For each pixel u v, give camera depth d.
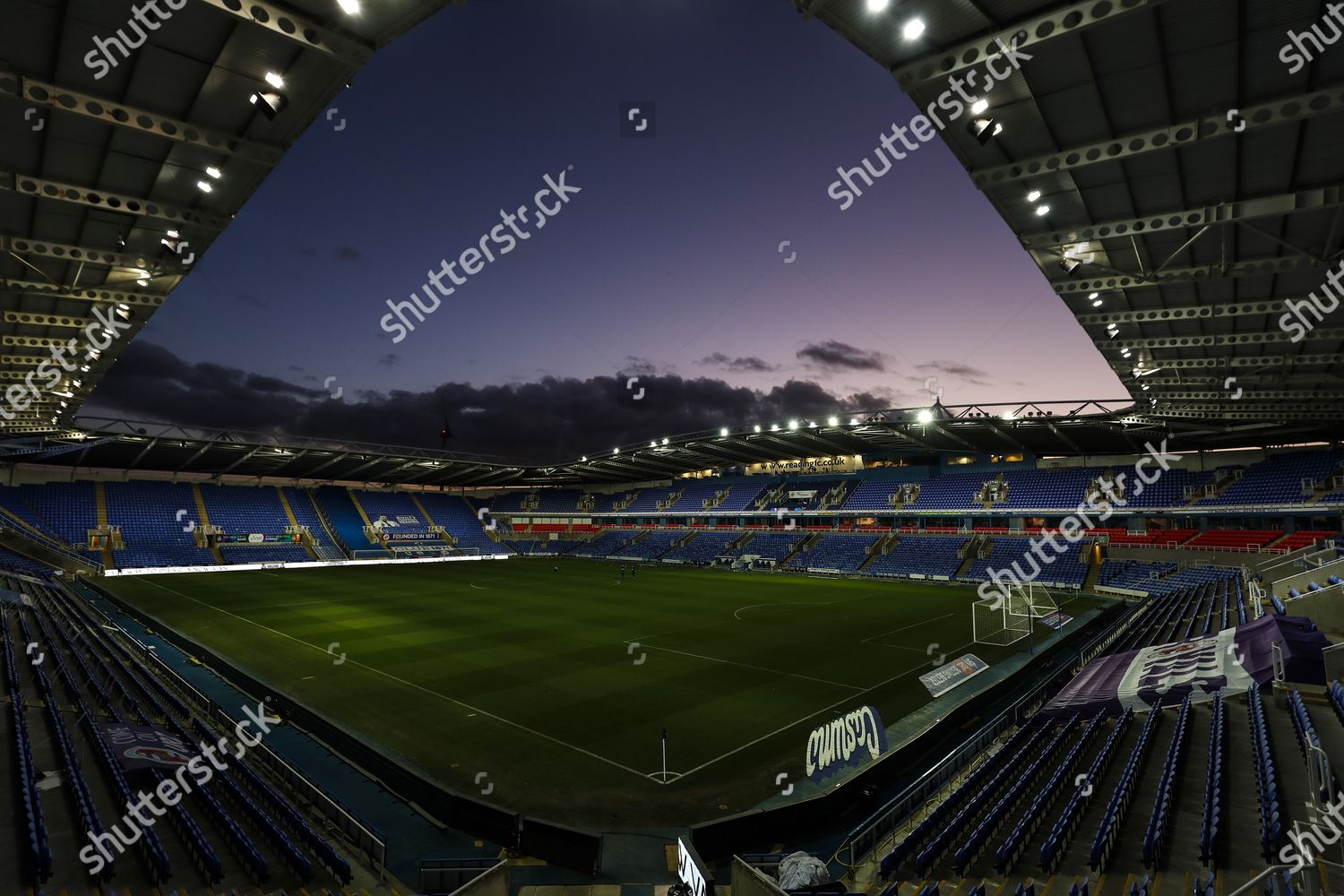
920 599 40.72
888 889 8.03
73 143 10.83
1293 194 11.49
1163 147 9.95
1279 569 28.30
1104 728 14.53
